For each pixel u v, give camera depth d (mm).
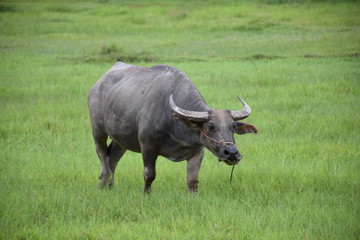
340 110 42281
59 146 34281
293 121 39125
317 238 19406
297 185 25812
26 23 126750
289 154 31438
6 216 21344
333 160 29578
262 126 38062
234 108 43375
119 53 81062
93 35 109062
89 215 22250
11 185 26141
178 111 21750
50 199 23625
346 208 22234
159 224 21016
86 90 51938
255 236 19609
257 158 30578
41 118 40594
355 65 64500
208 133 21750
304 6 129125
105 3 160875
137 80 26016
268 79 54562
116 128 26141
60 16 137625
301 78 55469
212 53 82938
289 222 20922
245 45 89625
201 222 21188
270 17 118312
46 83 55906
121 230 20203
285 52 81188
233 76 57312
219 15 125188
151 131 23922
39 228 20609
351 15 114250
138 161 31391
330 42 87250
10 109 43656
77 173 28453
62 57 77688
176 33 109000
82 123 39938
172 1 154875
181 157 24656
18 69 65500
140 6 150125
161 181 27500
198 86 52312
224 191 25172
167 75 24516
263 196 24438
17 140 35594
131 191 25250
